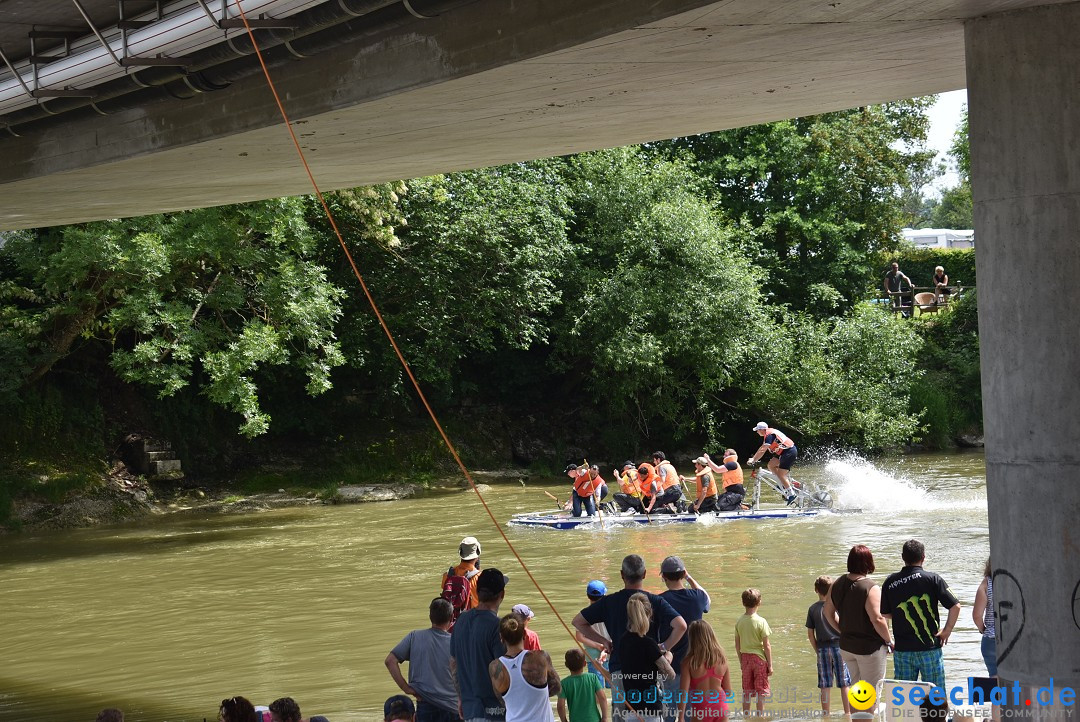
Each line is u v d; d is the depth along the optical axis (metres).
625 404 34.44
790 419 35.19
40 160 11.05
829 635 8.75
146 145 10.03
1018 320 6.18
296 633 13.62
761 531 20.14
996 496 6.34
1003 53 6.22
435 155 10.88
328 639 13.19
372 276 31.55
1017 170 6.17
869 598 7.97
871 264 44.28
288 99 8.84
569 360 35.91
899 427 34.53
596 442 35.75
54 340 26.58
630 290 32.75
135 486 27.92
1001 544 6.31
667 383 34.44
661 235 33.34
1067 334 6.05
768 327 34.25
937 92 9.24
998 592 6.35
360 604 15.30
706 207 34.25
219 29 8.20
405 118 8.94
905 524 20.25
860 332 35.62
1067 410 6.05
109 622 14.98
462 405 35.19
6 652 13.42
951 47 7.27
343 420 33.06
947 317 42.03
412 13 7.50
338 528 23.86
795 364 35.12
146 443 28.72
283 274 25.50
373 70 8.17
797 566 16.27
